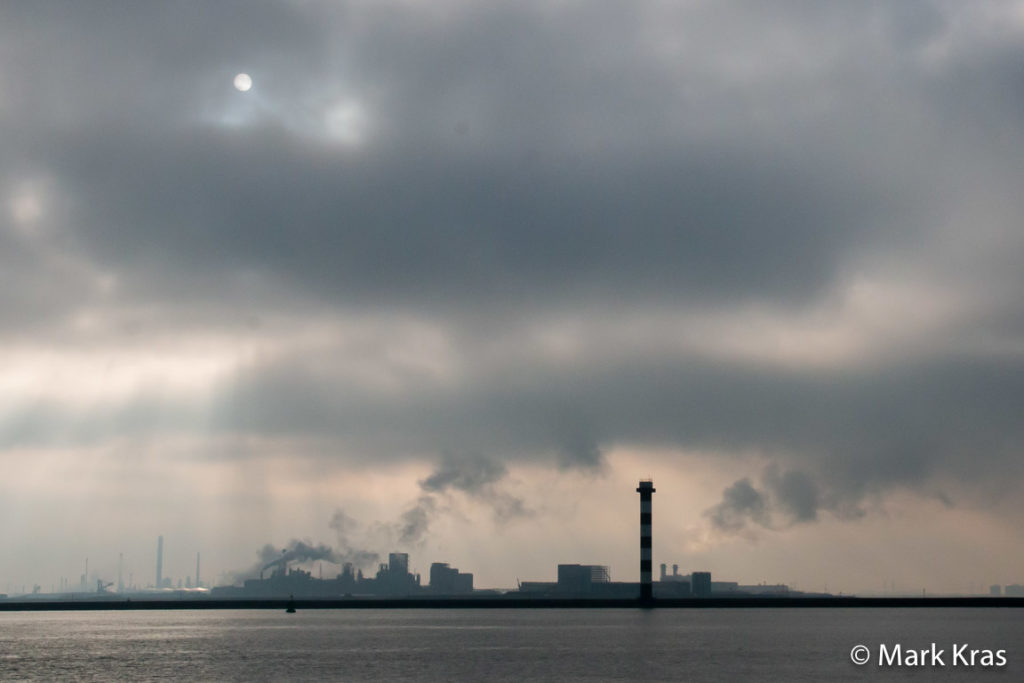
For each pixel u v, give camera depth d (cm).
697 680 15675
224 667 17750
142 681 15850
